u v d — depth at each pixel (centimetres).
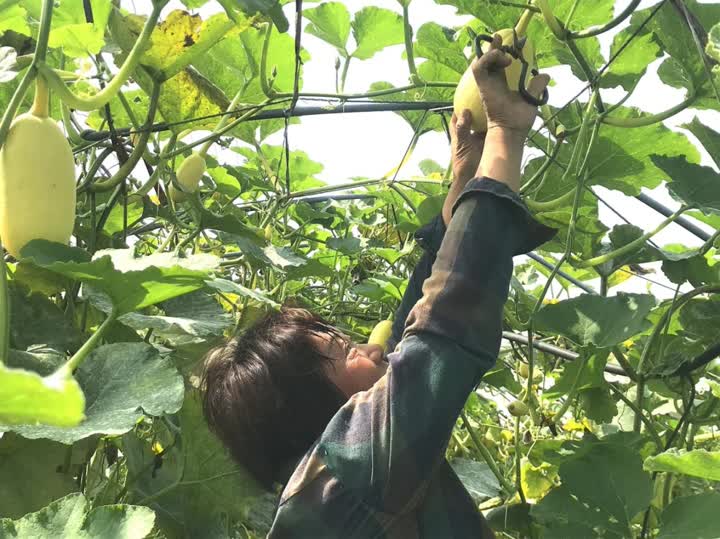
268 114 209
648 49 196
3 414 61
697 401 269
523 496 220
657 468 153
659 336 237
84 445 164
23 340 158
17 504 157
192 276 126
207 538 180
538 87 143
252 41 223
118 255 146
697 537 159
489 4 197
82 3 168
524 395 245
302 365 143
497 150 138
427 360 123
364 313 303
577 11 204
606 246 234
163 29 166
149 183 202
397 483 123
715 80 170
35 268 164
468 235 128
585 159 195
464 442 279
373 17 243
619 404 281
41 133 137
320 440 129
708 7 183
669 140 208
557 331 201
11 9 169
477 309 125
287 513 127
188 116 201
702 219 229
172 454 187
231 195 301
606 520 176
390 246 313
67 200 139
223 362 149
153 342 210
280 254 204
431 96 246
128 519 133
